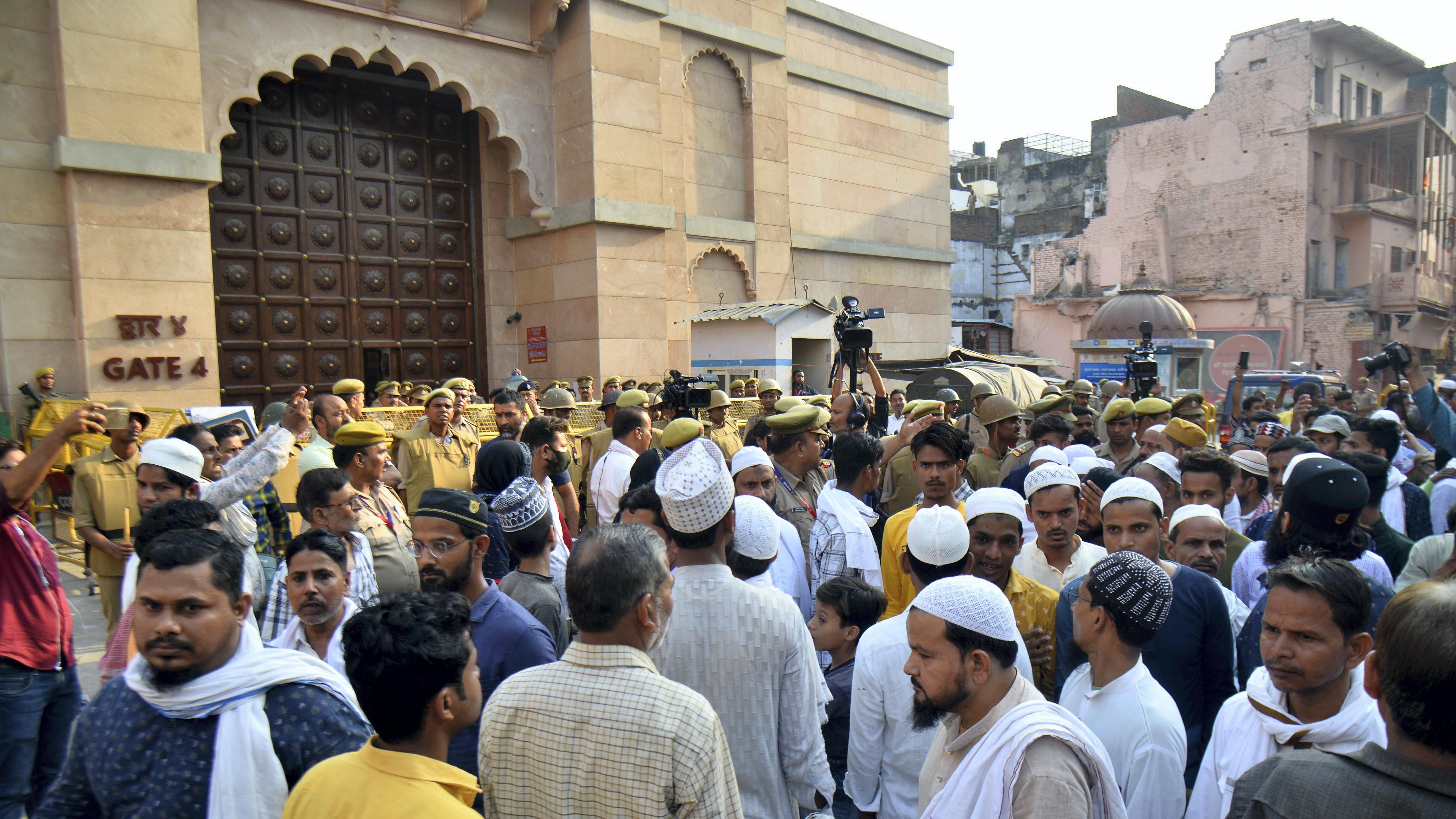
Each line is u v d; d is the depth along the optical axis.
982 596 2.09
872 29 20.14
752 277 17.45
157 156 10.19
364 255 13.47
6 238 9.52
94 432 3.52
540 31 13.66
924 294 21.81
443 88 13.80
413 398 11.66
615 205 13.76
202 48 10.85
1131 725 2.41
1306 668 2.13
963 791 1.99
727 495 2.55
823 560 4.03
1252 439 10.66
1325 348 26.25
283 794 2.01
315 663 2.21
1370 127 26.34
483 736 2.03
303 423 5.71
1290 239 26.92
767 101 17.56
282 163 12.62
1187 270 29.34
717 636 2.46
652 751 1.84
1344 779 1.52
